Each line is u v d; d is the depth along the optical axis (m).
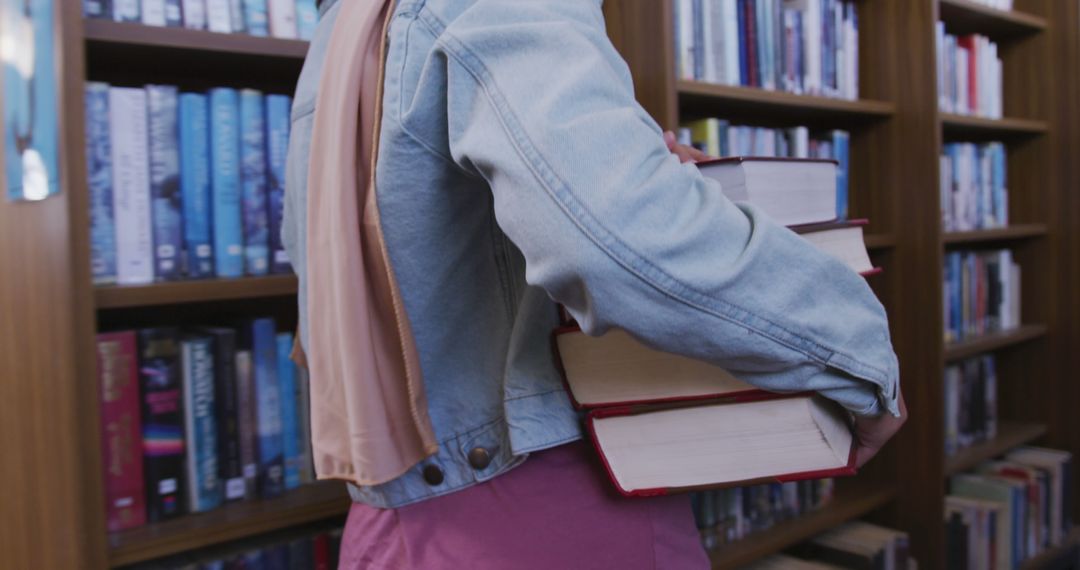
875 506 1.84
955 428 2.10
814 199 0.71
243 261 1.12
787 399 0.57
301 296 0.76
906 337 1.88
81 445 0.93
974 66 2.14
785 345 0.47
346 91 0.60
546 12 0.52
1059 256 2.31
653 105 1.33
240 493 1.14
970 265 2.15
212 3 1.07
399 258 0.58
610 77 0.49
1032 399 2.40
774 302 0.47
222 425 1.12
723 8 1.49
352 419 0.61
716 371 0.57
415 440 0.61
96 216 1.00
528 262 0.46
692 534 0.65
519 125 0.46
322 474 0.68
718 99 1.50
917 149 1.82
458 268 0.59
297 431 1.19
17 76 1.02
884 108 1.82
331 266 0.64
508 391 0.59
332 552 1.19
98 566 0.95
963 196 2.11
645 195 0.44
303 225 0.74
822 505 1.77
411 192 0.56
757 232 0.47
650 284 0.44
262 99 1.12
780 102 1.57
